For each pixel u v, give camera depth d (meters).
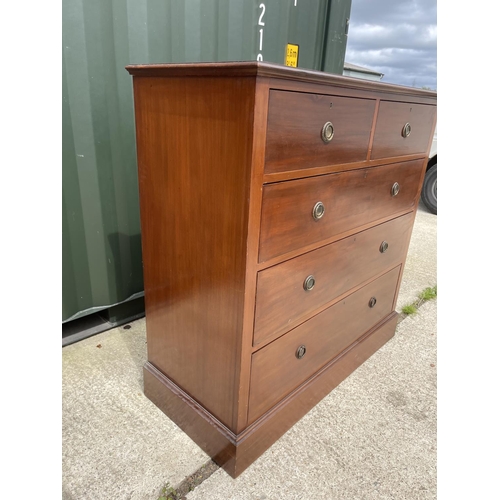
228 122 1.00
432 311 2.49
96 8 1.61
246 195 1.02
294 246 1.23
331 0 2.60
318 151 1.17
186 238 1.25
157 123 1.21
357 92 1.23
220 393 1.32
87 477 1.31
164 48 1.87
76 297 1.91
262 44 2.30
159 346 1.54
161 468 1.36
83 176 1.77
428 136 1.80
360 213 1.50
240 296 1.13
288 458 1.42
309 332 1.48
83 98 1.67
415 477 1.38
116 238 1.97
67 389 1.68
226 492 1.29
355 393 1.76
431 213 4.53
